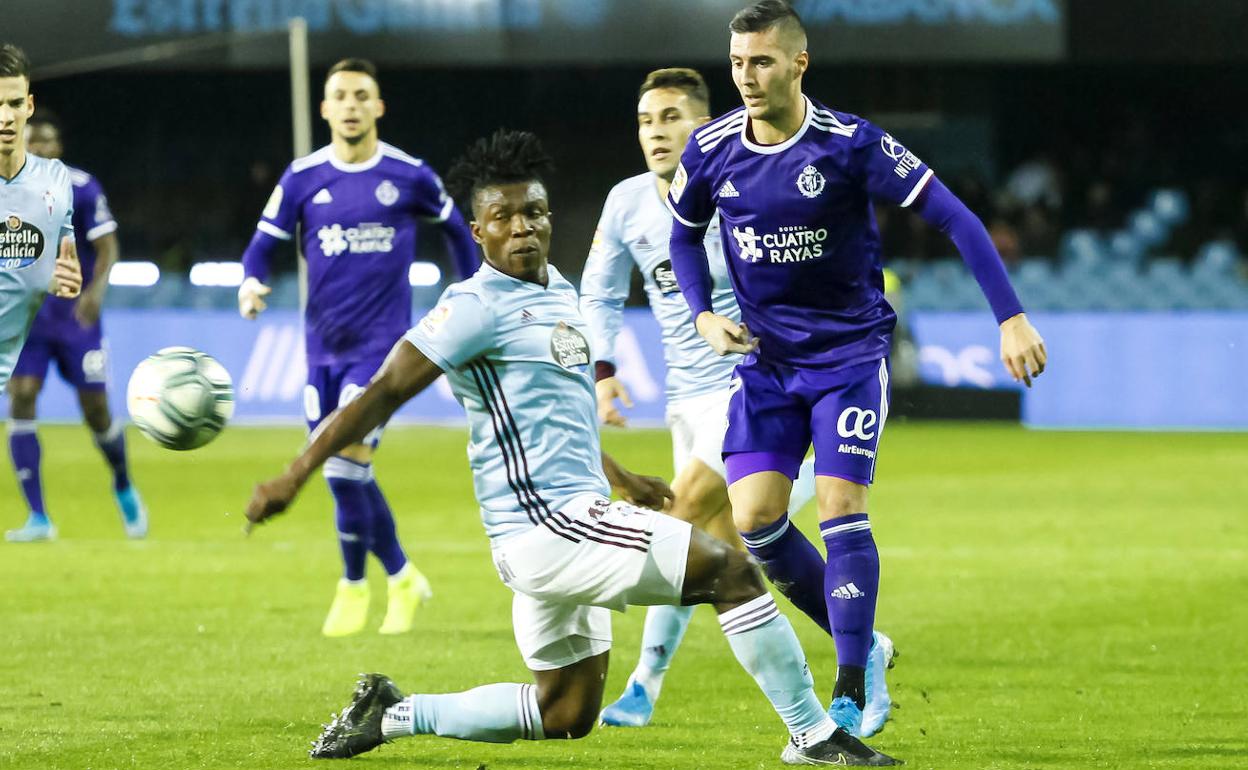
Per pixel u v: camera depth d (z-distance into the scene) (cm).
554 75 5381
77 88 5325
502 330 850
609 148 5466
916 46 4303
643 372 4138
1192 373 4078
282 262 4862
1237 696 1170
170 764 945
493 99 5447
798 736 901
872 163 969
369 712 948
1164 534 2173
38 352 2092
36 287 1202
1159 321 4100
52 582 1761
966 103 5412
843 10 4303
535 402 855
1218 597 1662
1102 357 4131
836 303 1002
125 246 5222
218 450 3431
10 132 1148
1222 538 2131
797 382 1002
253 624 1501
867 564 974
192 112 5375
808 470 1189
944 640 1419
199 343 4144
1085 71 5422
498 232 854
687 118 1192
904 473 3011
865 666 966
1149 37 4281
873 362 997
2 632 1447
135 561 1938
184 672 1259
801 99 983
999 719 1087
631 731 1055
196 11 4281
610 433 3881
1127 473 2991
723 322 984
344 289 1514
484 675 1251
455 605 1630
